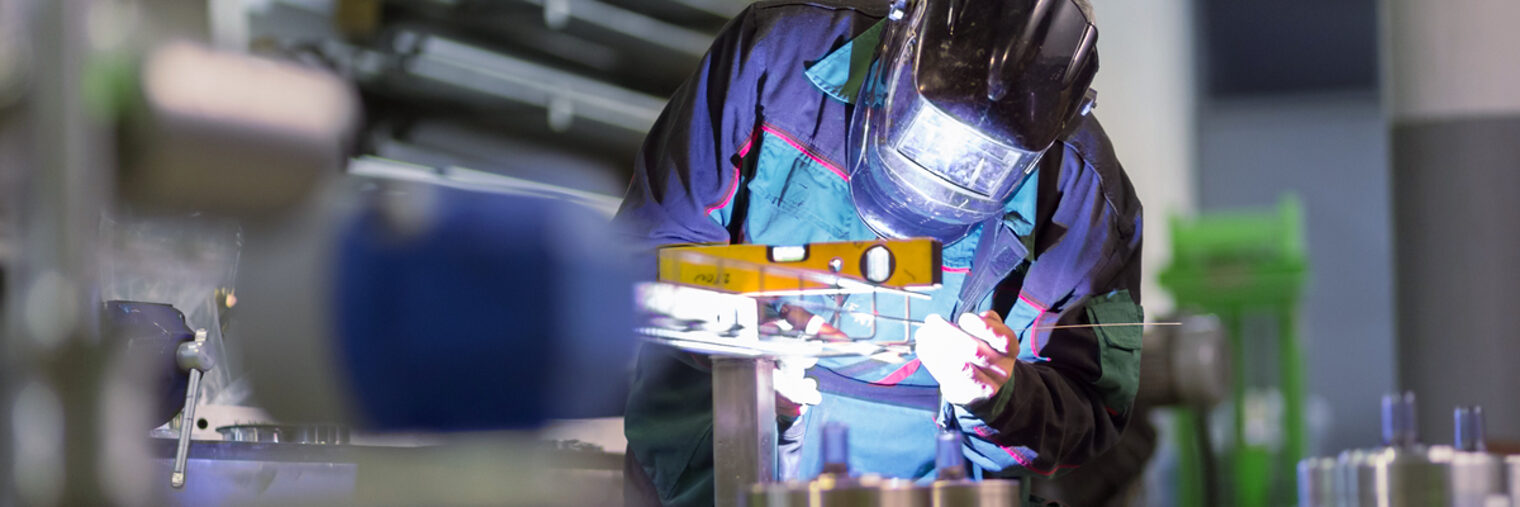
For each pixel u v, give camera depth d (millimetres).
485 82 4676
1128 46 4934
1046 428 1433
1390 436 1327
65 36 538
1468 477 1224
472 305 948
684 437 1459
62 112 543
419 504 1072
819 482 928
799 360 1237
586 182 1469
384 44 4375
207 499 1241
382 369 931
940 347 1229
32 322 574
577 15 4637
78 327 577
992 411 1314
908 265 1095
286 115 536
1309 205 6098
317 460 1187
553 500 1053
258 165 534
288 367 927
